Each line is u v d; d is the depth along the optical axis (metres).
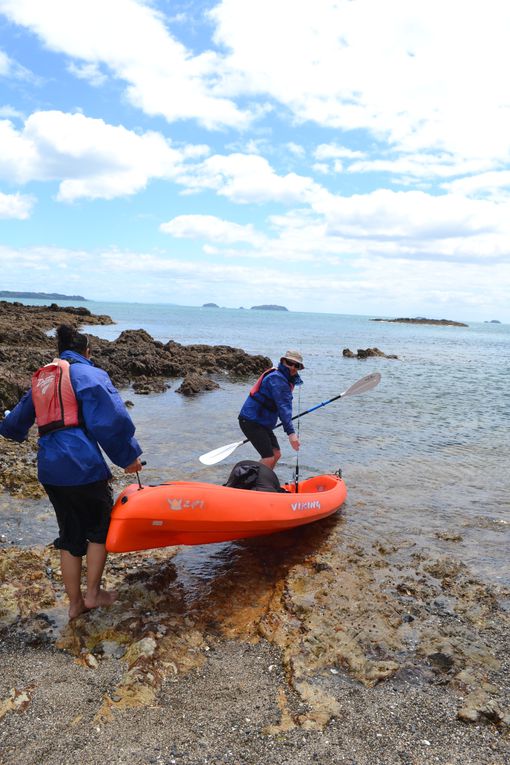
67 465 3.33
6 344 20.98
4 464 6.64
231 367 19.72
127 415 3.39
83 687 2.96
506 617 3.87
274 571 4.46
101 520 3.62
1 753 2.47
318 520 5.63
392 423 11.09
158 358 18.36
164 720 2.73
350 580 4.30
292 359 5.71
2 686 2.93
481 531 5.48
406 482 7.06
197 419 10.59
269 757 2.52
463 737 2.70
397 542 5.14
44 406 3.42
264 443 6.00
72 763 2.43
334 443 9.18
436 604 4.01
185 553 4.75
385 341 49.06
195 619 3.68
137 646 3.27
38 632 3.46
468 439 9.77
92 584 3.64
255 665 3.23
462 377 20.78
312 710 2.84
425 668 3.25
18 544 4.71
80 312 51.88
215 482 6.67
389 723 2.78
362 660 3.26
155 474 6.91
